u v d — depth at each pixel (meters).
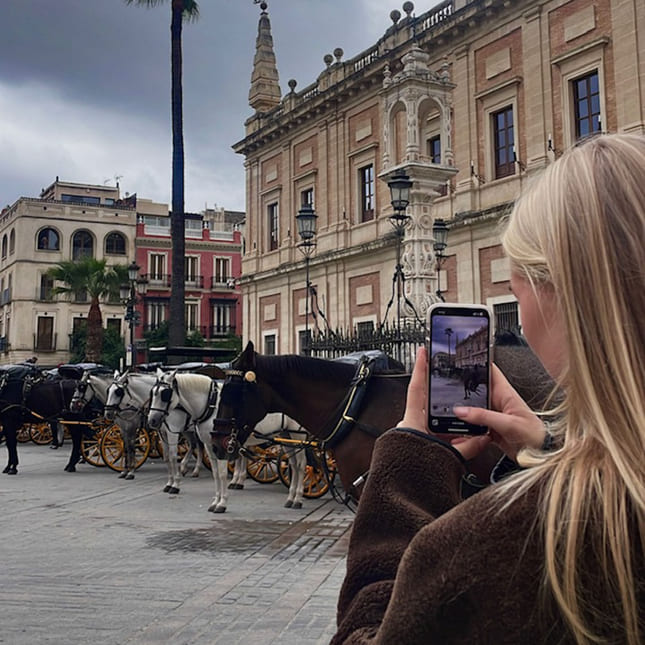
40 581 6.92
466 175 24.33
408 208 15.30
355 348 13.70
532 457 0.97
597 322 0.86
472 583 0.84
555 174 0.99
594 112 20.75
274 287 35.03
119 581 6.90
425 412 1.35
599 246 0.87
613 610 0.77
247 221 37.69
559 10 21.55
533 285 0.98
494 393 1.38
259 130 35.94
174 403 12.88
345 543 8.69
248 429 6.85
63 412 16.70
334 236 30.91
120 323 59.25
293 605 6.03
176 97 25.30
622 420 0.82
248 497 12.70
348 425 5.09
